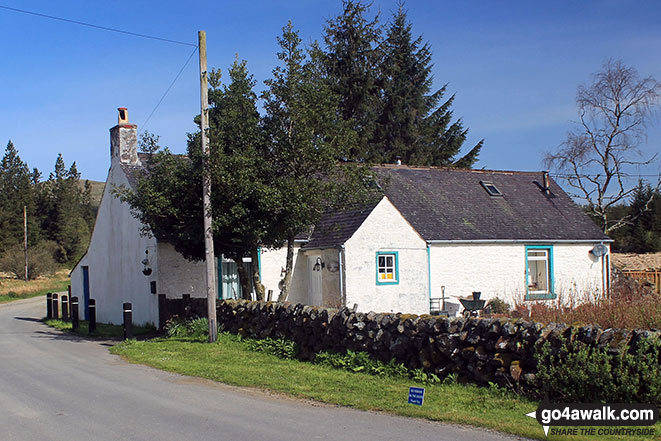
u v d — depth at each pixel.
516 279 23.47
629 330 7.81
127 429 7.26
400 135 42.84
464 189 26.42
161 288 19.38
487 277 22.84
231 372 10.96
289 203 14.69
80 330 20.06
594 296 15.09
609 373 7.53
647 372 7.36
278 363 11.88
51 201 87.88
